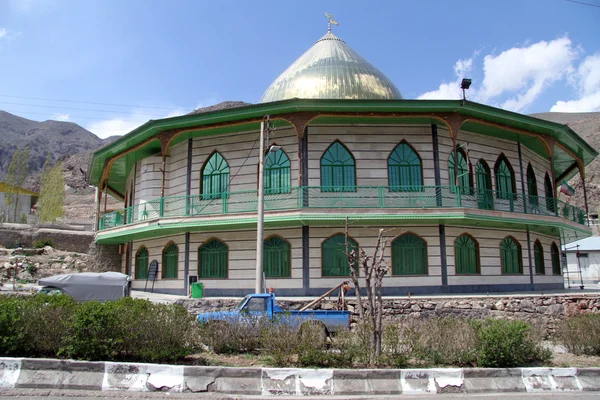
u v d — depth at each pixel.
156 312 10.69
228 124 23.69
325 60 28.94
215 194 23.58
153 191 27.48
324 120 23.72
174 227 23.73
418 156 24.08
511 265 25.73
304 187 22.30
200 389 8.95
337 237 23.06
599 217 76.62
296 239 23.09
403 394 9.05
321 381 9.08
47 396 8.51
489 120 23.94
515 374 9.61
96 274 20.84
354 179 23.66
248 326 11.81
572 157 30.09
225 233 24.23
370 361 10.31
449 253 23.34
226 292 23.67
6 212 64.75
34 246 40.44
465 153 25.25
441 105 22.34
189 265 24.70
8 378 9.06
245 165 24.75
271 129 20.75
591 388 9.63
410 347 10.89
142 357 10.18
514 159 27.20
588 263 55.66
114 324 9.95
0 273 32.03
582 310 19.48
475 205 24.84
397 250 23.08
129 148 27.69
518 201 26.69
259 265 18.09
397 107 22.33
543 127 25.25
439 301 19.16
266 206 23.88
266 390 8.95
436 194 23.34
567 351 12.84
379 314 10.70
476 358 10.45
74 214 82.75
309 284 22.59
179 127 24.47
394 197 22.44
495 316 19.03
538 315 19.23
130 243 30.22
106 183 34.09
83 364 9.23
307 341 10.45
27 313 10.22
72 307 10.78
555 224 25.47
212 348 11.66
